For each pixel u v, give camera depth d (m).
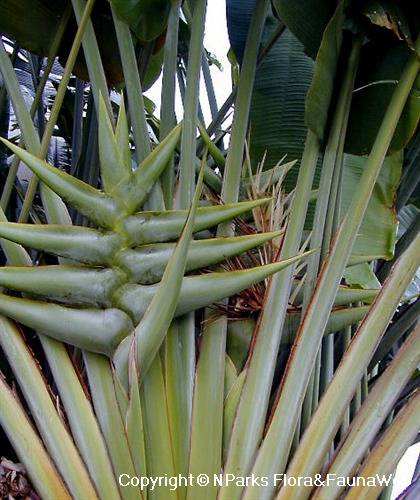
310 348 1.12
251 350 1.16
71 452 1.04
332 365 1.34
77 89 2.01
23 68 2.81
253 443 1.09
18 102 1.26
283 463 1.07
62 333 1.08
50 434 1.05
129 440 1.06
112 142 1.16
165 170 1.25
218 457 1.10
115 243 1.10
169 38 1.33
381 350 1.44
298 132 1.78
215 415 1.13
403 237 1.69
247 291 1.25
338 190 1.31
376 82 1.36
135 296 1.08
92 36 1.29
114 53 1.71
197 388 1.15
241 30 1.90
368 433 1.08
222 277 1.10
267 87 1.85
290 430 1.09
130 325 1.08
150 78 2.11
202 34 1.32
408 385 1.45
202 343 1.19
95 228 1.20
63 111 2.50
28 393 1.07
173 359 1.16
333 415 1.08
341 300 1.29
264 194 1.38
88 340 1.07
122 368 1.07
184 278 1.10
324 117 1.25
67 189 1.11
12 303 1.07
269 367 1.14
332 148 1.26
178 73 2.17
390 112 1.22
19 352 1.09
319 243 1.24
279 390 1.12
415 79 1.28
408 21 1.31
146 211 1.15
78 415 1.07
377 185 1.61
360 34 1.28
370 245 1.56
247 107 1.37
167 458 1.09
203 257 1.11
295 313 1.27
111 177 1.15
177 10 1.33
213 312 1.22
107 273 1.09
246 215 1.36
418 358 1.12
